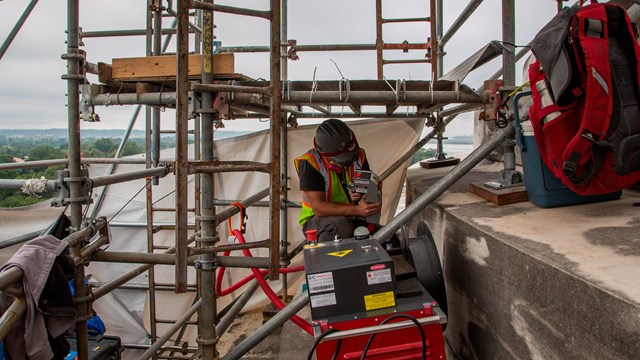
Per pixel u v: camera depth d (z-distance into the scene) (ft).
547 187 7.23
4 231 16.65
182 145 6.66
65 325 6.34
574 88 5.91
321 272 5.73
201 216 7.22
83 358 7.57
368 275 5.76
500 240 5.98
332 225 8.86
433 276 7.27
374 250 6.36
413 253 7.43
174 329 11.78
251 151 18.43
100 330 10.37
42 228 17.06
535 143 7.18
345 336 5.50
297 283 18.15
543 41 6.05
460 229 7.63
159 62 8.50
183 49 6.52
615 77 5.58
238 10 6.61
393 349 5.68
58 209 17.24
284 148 16.02
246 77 8.39
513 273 5.65
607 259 4.65
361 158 9.93
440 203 9.25
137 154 19.53
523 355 5.54
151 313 16.83
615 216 6.32
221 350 15.55
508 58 8.95
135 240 19.25
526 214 7.18
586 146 5.70
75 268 6.86
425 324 5.66
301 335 11.72
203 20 7.26
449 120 17.39
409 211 8.02
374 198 8.91
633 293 3.73
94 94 9.25
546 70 5.98
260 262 7.32
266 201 17.81
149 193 16.69
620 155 5.56
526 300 5.35
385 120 17.72
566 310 4.48
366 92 9.30
